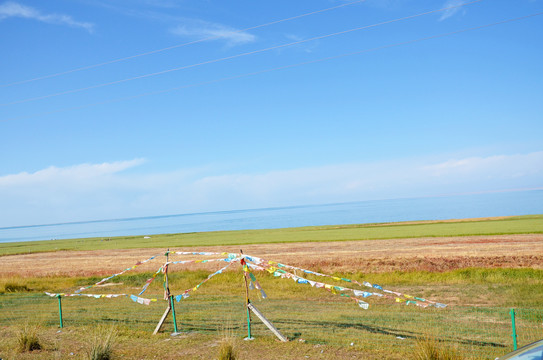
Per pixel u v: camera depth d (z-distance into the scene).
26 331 11.37
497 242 37.09
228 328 12.73
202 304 17.47
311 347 10.22
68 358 10.03
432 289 19.06
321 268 28.14
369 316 13.94
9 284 24.66
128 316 15.41
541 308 14.41
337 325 12.70
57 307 18.08
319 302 17.16
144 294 20.91
